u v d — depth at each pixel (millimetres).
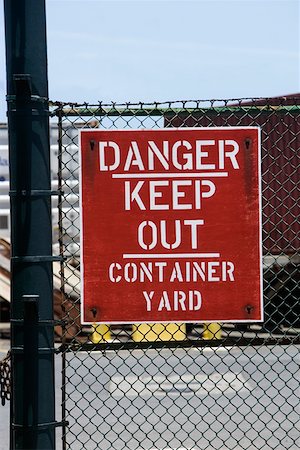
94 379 12359
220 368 13406
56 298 15609
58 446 8000
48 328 4449
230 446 8008
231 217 4629
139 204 4621
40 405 4418
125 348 4754
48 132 4516
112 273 4621
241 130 4629
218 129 4625
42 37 4496
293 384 11539
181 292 4629
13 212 4449
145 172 4625
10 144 4465
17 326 4418
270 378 12180
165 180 4625
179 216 4617
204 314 4625
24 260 4414
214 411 9758
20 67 4453
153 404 10281
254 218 4629
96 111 4809
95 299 4617
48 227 4480
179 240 4625
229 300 4629
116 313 4617
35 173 4445
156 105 4848
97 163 4621
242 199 4629
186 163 4625
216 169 4625
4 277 18797
